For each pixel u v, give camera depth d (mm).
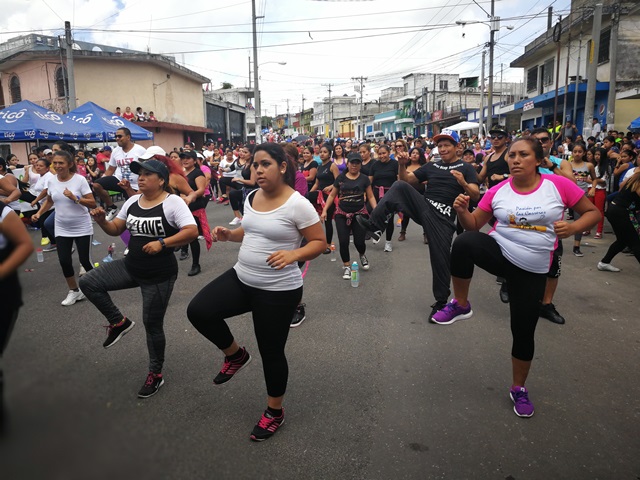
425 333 4387
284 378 2812
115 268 3451
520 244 2994
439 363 3777
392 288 5812
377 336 4336
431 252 4664
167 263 3357
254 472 2482
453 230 4711
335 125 83562
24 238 1367
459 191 4672
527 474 2484
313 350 4059
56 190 5145
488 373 3600
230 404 3188
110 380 1160
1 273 1279
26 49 25031
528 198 3002
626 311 4855
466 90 47781
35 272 6945
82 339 4324
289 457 2625
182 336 4398
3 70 25891
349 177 6172
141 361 3854
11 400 941
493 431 2867
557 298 5312
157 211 3322
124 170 6566
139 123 24344
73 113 14406
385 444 2746
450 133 4680
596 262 6809
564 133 15977
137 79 25562
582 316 4750
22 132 11938
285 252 2578
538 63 28562
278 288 2773
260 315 2781
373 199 6242
